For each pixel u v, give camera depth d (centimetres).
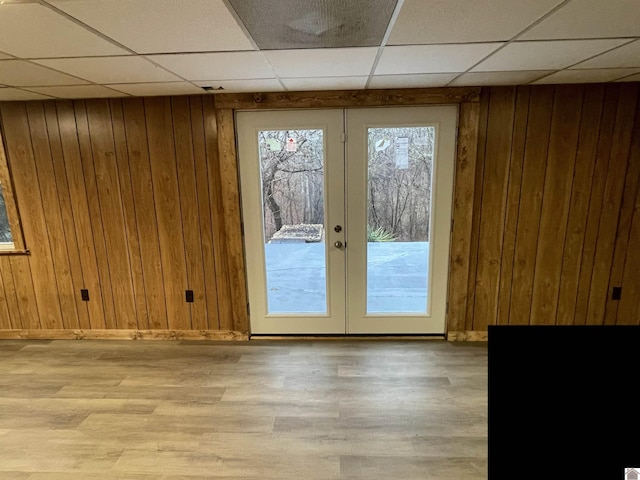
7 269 325
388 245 312
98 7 127
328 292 321
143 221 313
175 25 145
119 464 191
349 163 296
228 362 291
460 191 292
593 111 275
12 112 296
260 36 160
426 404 235
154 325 331
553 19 146
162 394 250
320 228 311
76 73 213
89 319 332
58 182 307
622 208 290
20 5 124
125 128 296
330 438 207
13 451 201
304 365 284
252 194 306
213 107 290
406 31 158
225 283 322
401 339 323
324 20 145
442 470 184
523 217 296
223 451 198
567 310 310
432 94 275
